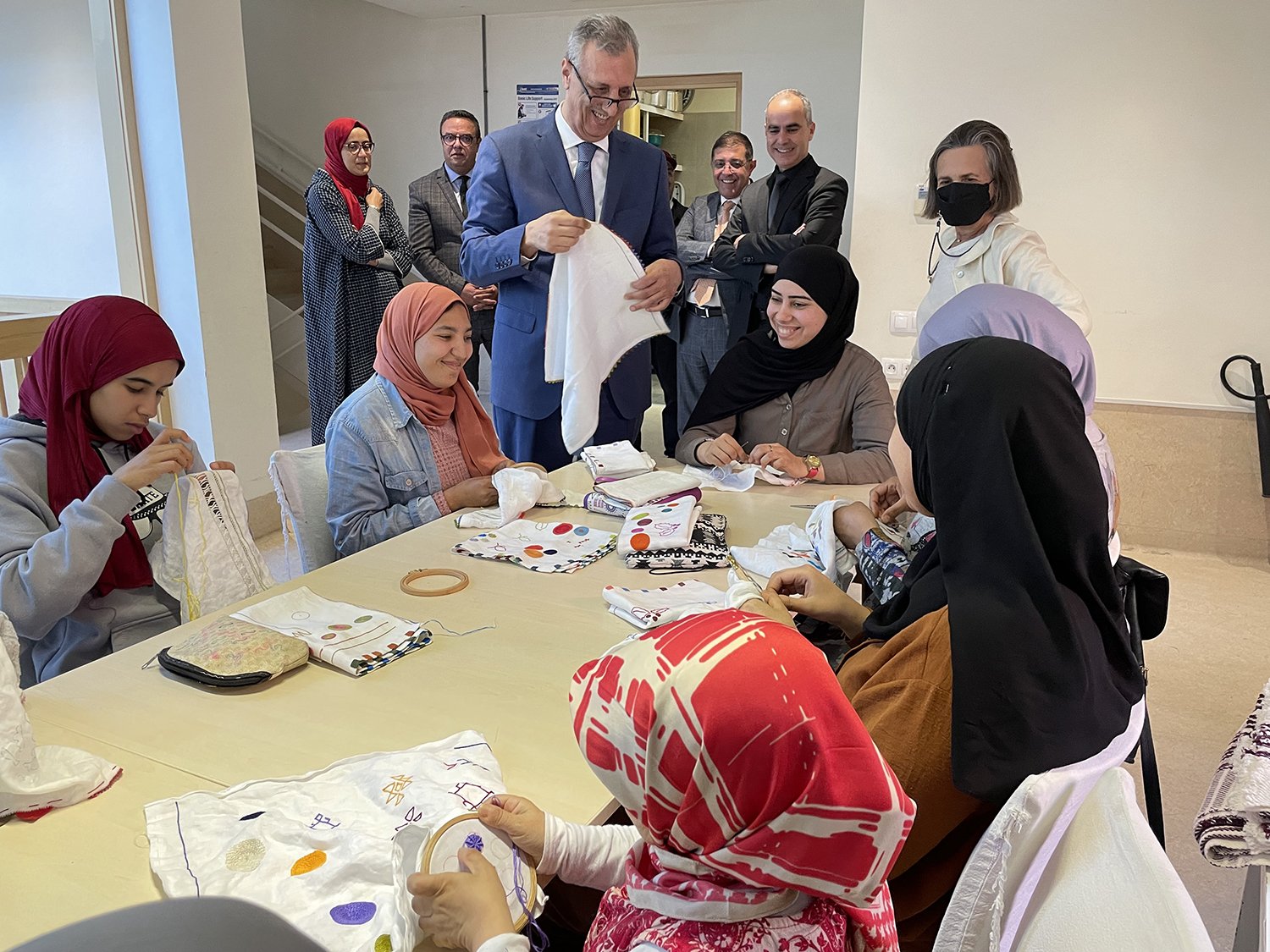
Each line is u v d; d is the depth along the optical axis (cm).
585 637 142
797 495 216
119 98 332
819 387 244
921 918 110
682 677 70
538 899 86
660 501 201
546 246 227
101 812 99
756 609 132
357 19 636
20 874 90
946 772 96
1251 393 354
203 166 342
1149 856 79
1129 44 336
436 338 204
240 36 353
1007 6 346
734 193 415
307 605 149
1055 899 87
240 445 372
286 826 94
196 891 86
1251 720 102
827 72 543
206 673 125
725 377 249
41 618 154
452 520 201
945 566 105
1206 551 376
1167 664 282
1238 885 191
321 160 664
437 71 630
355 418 208
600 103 237
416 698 124
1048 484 101
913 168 369
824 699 69
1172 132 339
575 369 234
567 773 107
